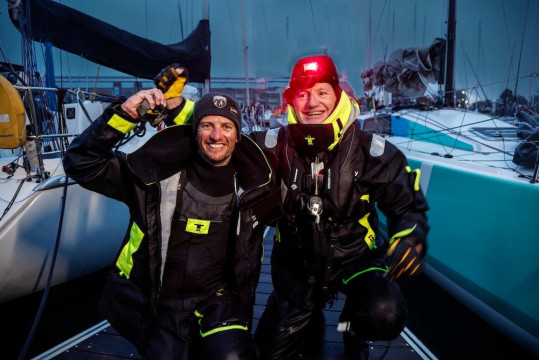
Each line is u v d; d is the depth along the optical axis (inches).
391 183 50.3
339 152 52.9
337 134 50.3
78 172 47.1
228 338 45.1
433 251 98.4
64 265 92.9
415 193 49.7
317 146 51.4
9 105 74.9
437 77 155.6
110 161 48.6
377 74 187.2
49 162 107.3
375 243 58.9
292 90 54.9
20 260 83.7
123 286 50.5
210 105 45.4
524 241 68.9
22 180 89.0
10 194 86.7
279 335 57.6
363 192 52.7
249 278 51.7
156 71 147.9
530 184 70.8
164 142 49.8
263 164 49.5
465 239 86.2
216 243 50.3
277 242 62.1
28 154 90.4
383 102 216.4
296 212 54.6
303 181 53.8
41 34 113.7
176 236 49.0
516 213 71.4
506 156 110.3
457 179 92.0
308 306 57.9
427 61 153.9
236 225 50.8
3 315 90.4
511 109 173.9
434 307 94.7
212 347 44.6
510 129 135.6
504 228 74.2
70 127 134.8
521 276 69.0
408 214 48.7
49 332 84.6
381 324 49.8
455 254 89.3
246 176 50.5
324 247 53.1
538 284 65.2
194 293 51.6
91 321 89.2
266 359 58.5
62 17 116.3
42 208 86.0
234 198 50.9
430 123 150.5
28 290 88.2
